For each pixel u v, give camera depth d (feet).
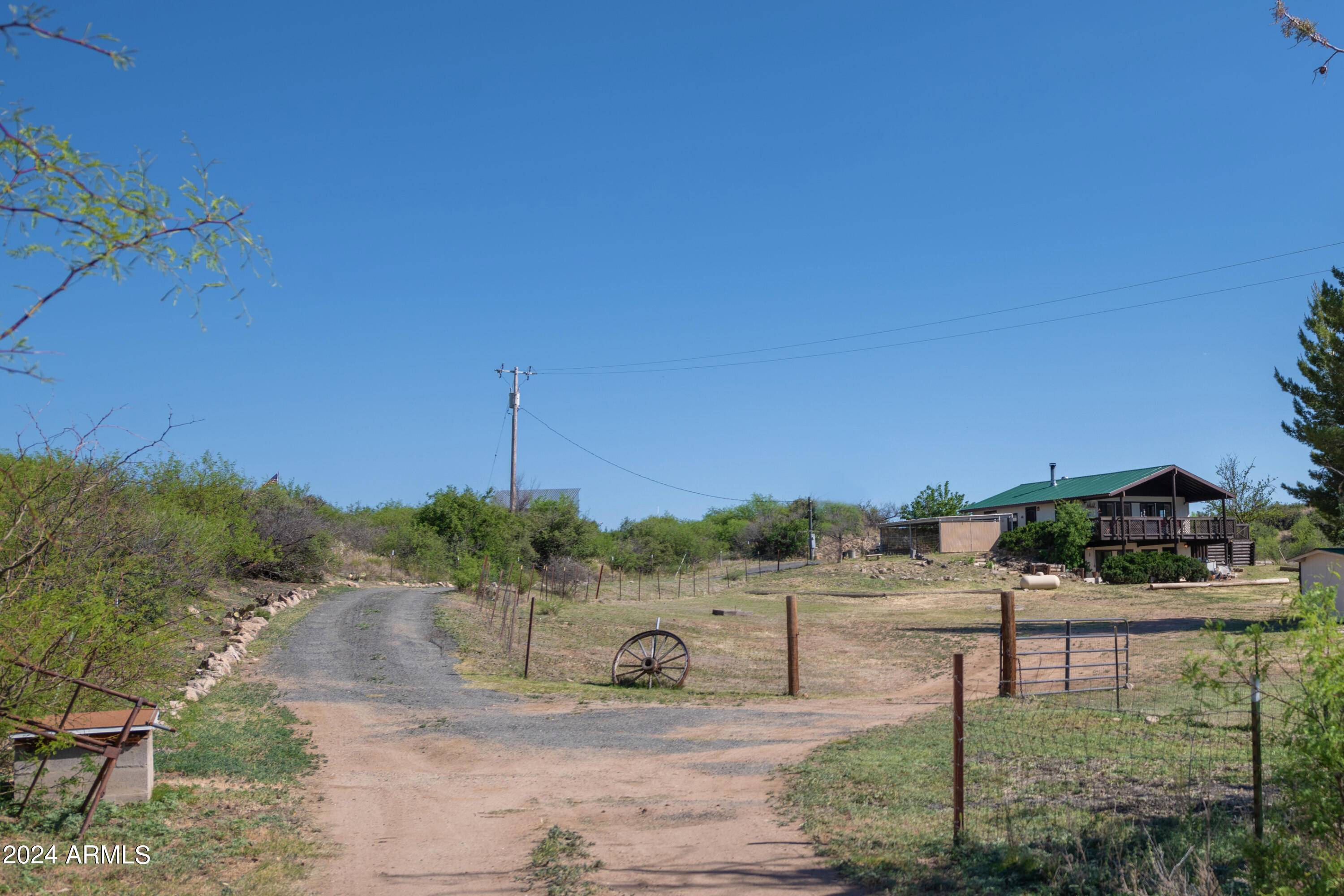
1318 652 14.93
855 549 221.87
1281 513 207.41
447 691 65.87
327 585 130.21
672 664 83.61
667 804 33.65
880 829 26.94
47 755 27.48
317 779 40.24
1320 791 15.06
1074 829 24.11
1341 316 93.25
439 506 171.01
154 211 11.71
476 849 28.68
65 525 27.30
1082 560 165.48
